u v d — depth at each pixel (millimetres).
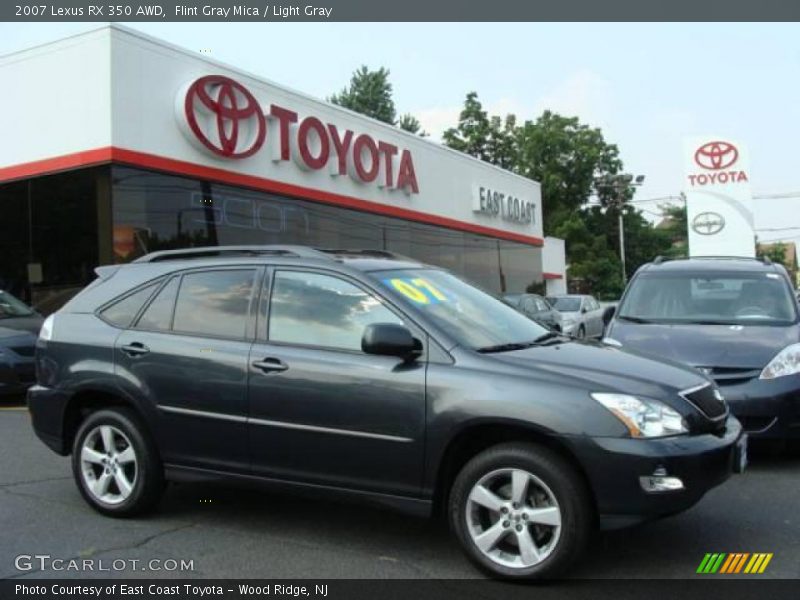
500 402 4211
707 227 23078
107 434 5449
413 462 4414
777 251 70500
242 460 4957
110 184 13125
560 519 4102
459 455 4473
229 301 5219
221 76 15055
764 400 6422
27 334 10547
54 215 13820
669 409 4160
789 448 6977
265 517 5414
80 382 5484
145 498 5281
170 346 5223
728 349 6855
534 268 32281
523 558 4180
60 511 5570
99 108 13148
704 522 5227
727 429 4559
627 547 4758
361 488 4605
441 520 5352
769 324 7551
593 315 24672
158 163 13859
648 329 7586
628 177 52906
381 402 4488
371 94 58812
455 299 5137
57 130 13641
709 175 23000
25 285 14234
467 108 51500
